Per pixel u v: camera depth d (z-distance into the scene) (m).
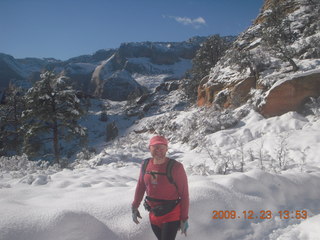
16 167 11.22
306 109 13.83
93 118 46.47
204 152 12.58
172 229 2.64
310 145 9.66
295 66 16.23
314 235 3.21
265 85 16.45
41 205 3.72
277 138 11.16
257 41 21.95
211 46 33.84
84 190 4.96
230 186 4.02
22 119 18.31
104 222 3.13
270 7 27.22
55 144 18.17
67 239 2.76
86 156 16.02
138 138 22.66
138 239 3.03
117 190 4.73
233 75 20.17
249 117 15.20
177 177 2.66
